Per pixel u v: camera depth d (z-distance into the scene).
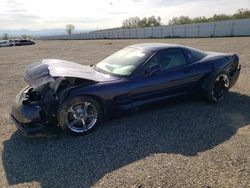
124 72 4.78
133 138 4.25
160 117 5.04
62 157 3.78
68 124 4.23
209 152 3.73
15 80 9.33
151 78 4.81
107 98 4.42
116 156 3.73
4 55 22.11
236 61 6.00
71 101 4.16
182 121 4.84
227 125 4.61
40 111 4.12
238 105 5.56
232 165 3.38
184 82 5.17
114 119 4.83
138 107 4.78
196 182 3.06
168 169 3.34
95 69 5.17
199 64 5.40
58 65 4.61
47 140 4.30
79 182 3.20
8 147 4.15
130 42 34.38
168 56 5.14
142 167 3.42
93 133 4.47
